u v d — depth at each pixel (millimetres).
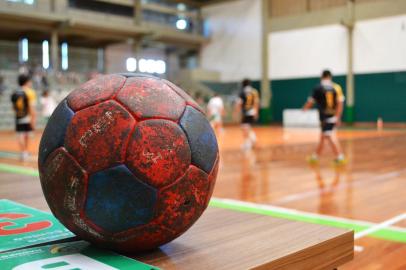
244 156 8625
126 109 1412
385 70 19406
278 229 1823
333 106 7336
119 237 1438
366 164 7324
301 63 21875
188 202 1458
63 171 1415
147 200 1385
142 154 1368
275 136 14328
